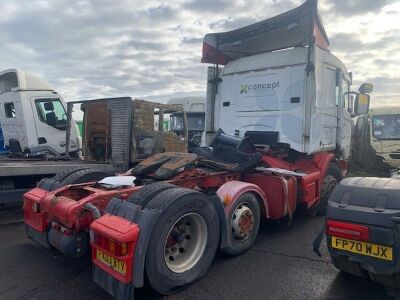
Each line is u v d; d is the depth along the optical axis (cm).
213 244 367
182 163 443
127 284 287
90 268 394
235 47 688
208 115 696
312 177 549
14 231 536
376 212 276
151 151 798
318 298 322
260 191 457
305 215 609
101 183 420
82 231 350
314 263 404
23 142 881
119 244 287
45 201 378
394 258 268
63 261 414
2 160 705
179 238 339
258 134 612
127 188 393
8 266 399
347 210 291
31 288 346
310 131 552
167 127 911
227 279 363
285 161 586
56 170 601
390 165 1182
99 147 823
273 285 349
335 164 658
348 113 718
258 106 618
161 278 311
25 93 871
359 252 285
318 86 569
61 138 930
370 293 329
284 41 650
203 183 457
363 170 1284
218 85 689
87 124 845
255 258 420
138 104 770
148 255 299
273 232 522
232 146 543
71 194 400
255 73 622
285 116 584
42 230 387
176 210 322
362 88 663
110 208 332
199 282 356
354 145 1375
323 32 584
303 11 548
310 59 546
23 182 593
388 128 1199
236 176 501
